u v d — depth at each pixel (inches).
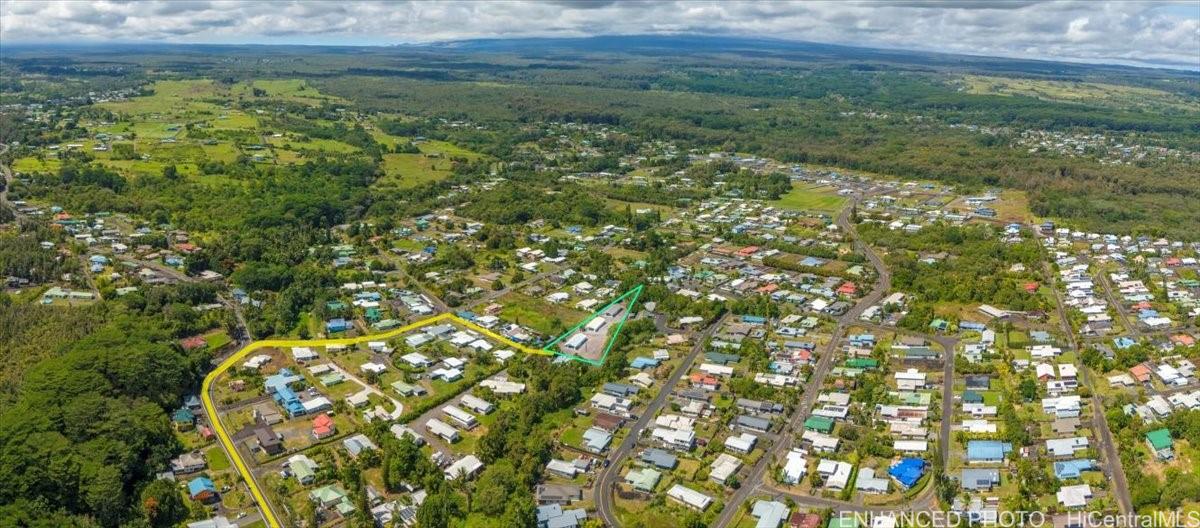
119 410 7155.5
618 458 7091.5
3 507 5930.1
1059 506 6240.2
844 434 7342.5
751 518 6210.6
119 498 6284.5
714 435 7445.9
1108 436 7239.2
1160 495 6210.6
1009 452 6943.9
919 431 7372.1
